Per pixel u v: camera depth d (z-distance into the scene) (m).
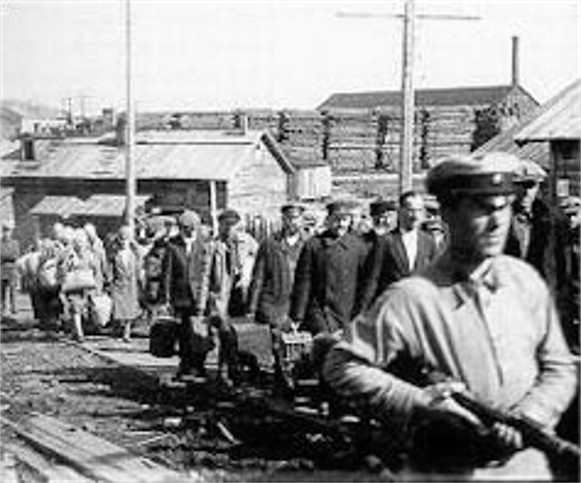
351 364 2.95
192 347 11.06
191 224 11.34
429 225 8.73
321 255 8.82
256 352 10.20
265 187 26.88
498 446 2.84
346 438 6.62
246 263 11.73
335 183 21.88
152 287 13.43
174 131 29.86
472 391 2.87
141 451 7.74
